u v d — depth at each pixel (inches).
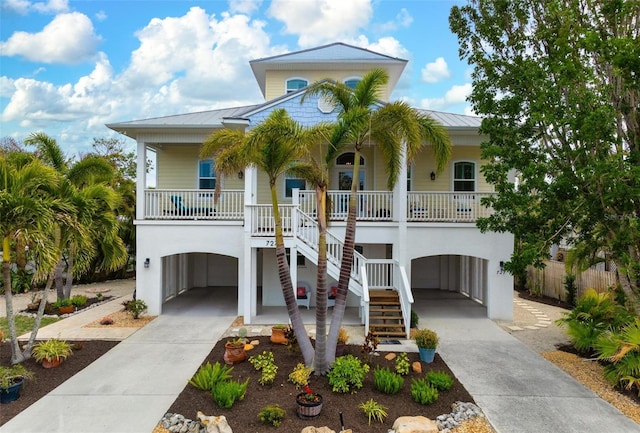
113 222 374.0
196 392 273.3
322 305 291.7
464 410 250.5
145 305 488.4
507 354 365.7
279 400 260.1
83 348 372.2
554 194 325.7
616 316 352.2
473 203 506.3
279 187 609.3
